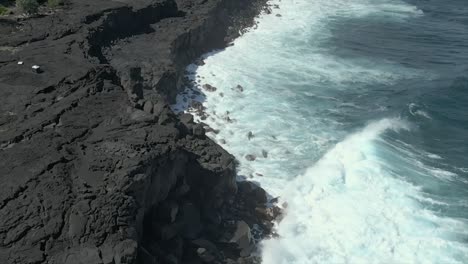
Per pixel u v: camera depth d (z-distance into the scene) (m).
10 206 24.50
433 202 35.53
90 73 37.59
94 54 44.44
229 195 34.28
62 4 52.62
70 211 24.62
